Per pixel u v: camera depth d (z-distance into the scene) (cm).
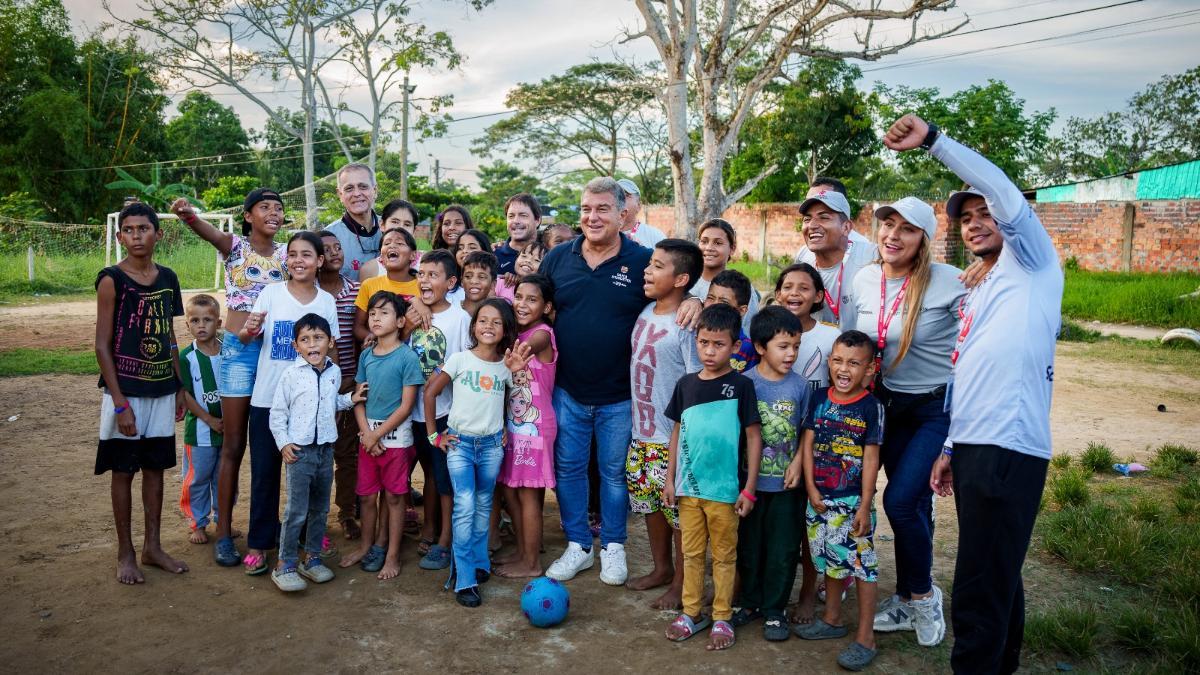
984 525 321
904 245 393
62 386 1005
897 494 383
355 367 536
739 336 402
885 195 3641
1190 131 4441
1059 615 412
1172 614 416
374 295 479
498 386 454
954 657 334
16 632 393
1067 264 2395
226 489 479
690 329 427
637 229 686
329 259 518
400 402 476
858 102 3181
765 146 3266
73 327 1566
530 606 408
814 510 394
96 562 477
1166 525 548
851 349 382
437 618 420
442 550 487
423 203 4109
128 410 440
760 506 416
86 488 615
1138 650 392
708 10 2412
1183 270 2212
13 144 3512
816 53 2120
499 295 576
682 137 2183
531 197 648
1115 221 2314
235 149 5934
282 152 6178
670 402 423
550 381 470
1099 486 648
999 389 319
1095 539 509
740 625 420
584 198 459
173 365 466
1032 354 316
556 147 4572
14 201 3080
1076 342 1455
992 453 318
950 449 343
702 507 399
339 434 527
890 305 405
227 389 475
